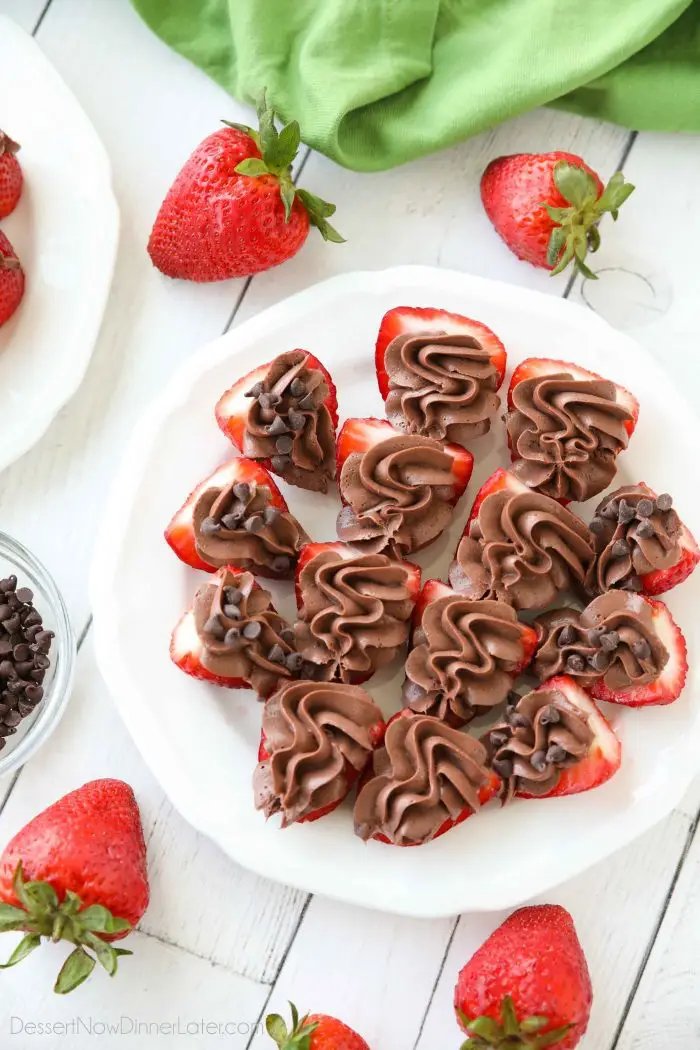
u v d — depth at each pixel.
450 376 0.71
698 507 0.73
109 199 0.75
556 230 0.73
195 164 0.73
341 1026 0.70
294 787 0.68
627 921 0.72
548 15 0.74
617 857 0.72
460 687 0.69
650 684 0.70
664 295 0.76
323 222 0.73
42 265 0.75
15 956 0.68
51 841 0.69
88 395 0.75
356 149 0.75
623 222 0.76
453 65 0.75
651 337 0.75
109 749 0.73
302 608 0.71
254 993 0.72
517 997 0.68
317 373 0.72
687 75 0.75
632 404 0.73
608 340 0.74
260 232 0.72
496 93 0.74
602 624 0.70
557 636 0.71
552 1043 0.68
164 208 0.74
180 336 0.76
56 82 0.75
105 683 0.73
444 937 0.72
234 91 0.76
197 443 0.73
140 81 0.77
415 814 0.69
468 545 0.71
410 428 0.72
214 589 0.70
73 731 0.73
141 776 0.73
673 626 0.71
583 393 0.71
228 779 0.71
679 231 0.76
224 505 0.71
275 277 0.76
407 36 0.75
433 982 0.71
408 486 0.71
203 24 0.76
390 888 0.70
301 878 0.70
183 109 0.77
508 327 0.74
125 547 0.72
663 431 0.73
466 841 0.70
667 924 0.72
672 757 0.71
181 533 0.71
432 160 0.77
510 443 0.73
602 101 0.76
